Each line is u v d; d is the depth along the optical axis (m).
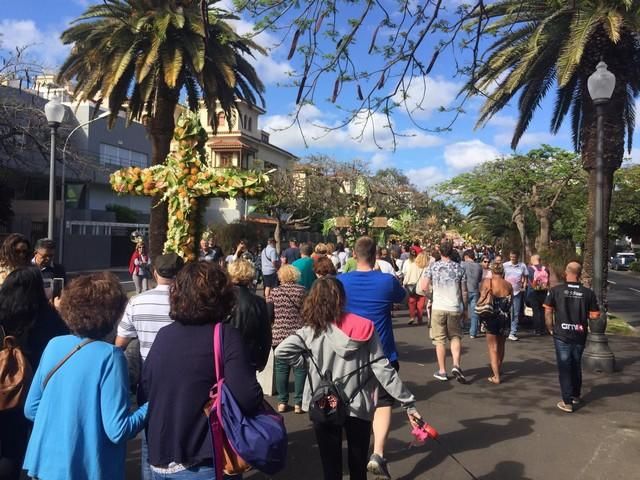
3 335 3.46
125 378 2.54
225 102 14.69
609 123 11.96
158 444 2.42
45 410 2.46
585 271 12.45
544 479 4.29
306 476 4.30
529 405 6.25
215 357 2.45
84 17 13.62
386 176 45.72
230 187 6.13
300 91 5.10
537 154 27.33
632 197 37.44
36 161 32.38
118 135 40.41
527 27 11.80
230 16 5.20
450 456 4.71
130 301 3.66
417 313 12.66
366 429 3.56
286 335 5.89
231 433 2.35
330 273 5.82
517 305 10.50
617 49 11.66
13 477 3.36
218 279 2.59
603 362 7.98
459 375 7.19
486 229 43.38
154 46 12.02
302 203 38.94
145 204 45.75
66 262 32.31
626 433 5.32
